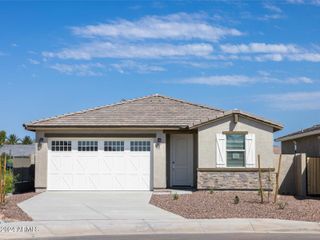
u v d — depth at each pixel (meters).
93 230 16.06
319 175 25.56
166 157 28.58
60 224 16.77
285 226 16.66
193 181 28.52
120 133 27.70
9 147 60.06
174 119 28.25
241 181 26.47
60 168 27.56
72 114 28.28
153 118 28.25
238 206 20.56
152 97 30.22
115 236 15.10
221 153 26.69
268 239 14.41
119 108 29.23
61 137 27.67
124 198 24.14
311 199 23.92
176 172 28.70
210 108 29.62
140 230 16.16
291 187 26.92
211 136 26.80
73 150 27.64
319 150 29.42
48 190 27.45
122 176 27.62
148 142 27.80
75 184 27.53
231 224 16.84
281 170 27.05
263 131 26.80
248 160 26.64
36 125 27.20
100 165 27.62
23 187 29.00
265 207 20.28
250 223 17.02
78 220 17.61
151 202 22.50
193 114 28.89
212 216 18.41
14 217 17.98
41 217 18.22
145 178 27.62
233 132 26.75
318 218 18.16
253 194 25.38
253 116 26.62
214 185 26.48
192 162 28.64
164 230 16.20
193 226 16.59
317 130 28.80
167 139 28.77
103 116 28.33
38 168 27.45
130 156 27.67
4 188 21.72
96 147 27.72
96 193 26.47
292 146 37.28
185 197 23.86
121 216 18.53
